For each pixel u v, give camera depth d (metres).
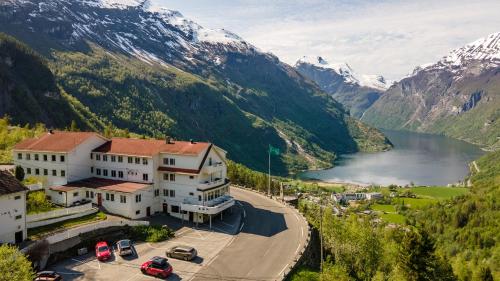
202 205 92.81
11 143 144.12
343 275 72.19
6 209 70.81
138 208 92.69
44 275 62.62
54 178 101.31
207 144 98.25
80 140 102.56
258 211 103.12
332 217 105.00
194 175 93.94
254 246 78.69
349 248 89.50
